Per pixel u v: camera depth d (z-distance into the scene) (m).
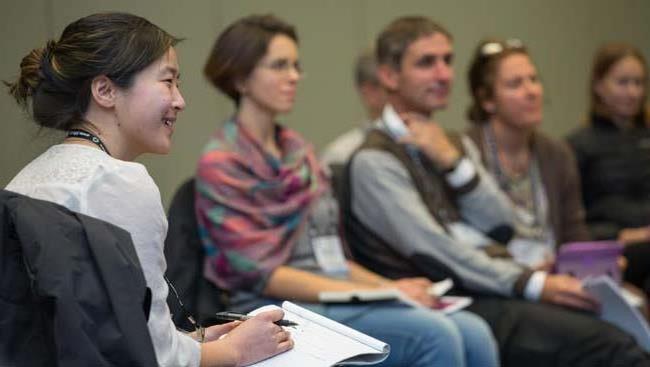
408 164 5.71
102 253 2.70
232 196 4.98
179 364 2.95
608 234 7.30
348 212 5.73
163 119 3.15
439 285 5.26
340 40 8.70
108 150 3.10
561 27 11.04
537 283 5.57
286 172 5.21
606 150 7.81
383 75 6.12
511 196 6.37
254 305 4.94
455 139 6.35
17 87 3.21
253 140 5.17
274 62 5.20
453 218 5.83
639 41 12.07
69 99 3.08
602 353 5.19
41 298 2.66
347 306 4.87
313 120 8.45
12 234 2.74
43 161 3.01
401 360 4.76
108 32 3.06
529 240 6.30
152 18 5.73
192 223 4.96
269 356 3.23
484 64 6.50
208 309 4.84
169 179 5.77
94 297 2.67
